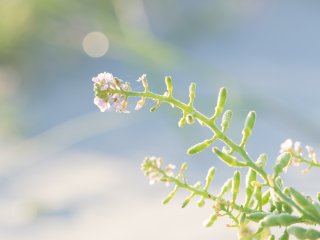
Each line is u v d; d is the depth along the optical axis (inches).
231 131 62.2
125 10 65.5
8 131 93.3
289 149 19.7
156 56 57.2
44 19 98.0
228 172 68.8
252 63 106.6
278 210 18.2
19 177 79.4
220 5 117.9
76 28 91.9
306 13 121.6
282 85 95.0
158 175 18.4
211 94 86.7
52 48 106.7
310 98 88.8
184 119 18.8
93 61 109.3
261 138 77.3
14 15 102.7
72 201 71.4
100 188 73.1
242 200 55.7
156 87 57.8
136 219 65.2
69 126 82.9
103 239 63.0
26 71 107.1
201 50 112.9
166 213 65.0
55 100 103.4
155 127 85.4
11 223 69.1
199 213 63.2
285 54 109.7
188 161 74.1
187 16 117.0
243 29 117.6
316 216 17.1
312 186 60.6
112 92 18.1
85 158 81.4
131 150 81.4
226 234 57.8
